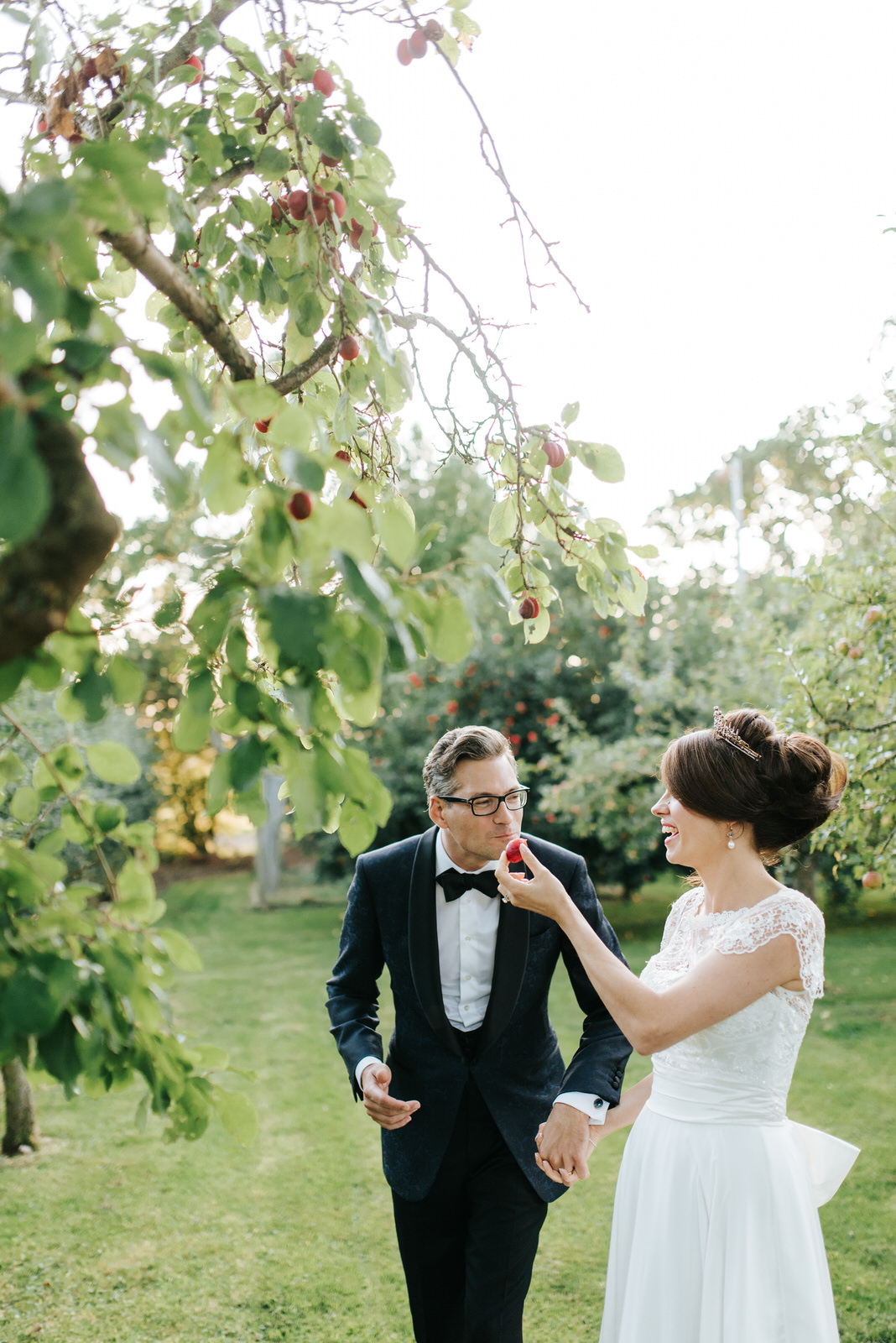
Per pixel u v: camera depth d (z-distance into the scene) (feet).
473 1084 6.24
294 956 27.02
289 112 4.76
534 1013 6.34
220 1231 10.34
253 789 3.59
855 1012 17.94
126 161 2.88
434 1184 6.23
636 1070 15.97
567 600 30.25
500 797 6.10
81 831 3.76
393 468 5.85
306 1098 14.73
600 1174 11.59
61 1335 8.34
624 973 5.08
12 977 2.93
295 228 5.03
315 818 3.34
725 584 29.68
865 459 10.64
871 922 28.76
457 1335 6.48
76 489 2.69
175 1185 11.53
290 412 3.37
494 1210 6.15
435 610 3.36
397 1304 8.81
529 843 6.63
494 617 29.99
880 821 10.39
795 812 5.24
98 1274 9.43
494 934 6.36
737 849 5.41
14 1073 12.73
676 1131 5.28
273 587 3.00
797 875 23.35
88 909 3.50
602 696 29.01
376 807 3.53
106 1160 12.36
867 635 10.71
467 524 41.60
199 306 3.94
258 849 38.55
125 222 2.71
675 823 5.53
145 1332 8.38
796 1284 4.96
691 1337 5.03
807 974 5.06
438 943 6.38
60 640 3.47
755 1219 4.99
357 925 6.88
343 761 3.48
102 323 2.75
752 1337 4.85
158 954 3.68
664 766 5.53
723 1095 5.16
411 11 4.87
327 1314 8.65
